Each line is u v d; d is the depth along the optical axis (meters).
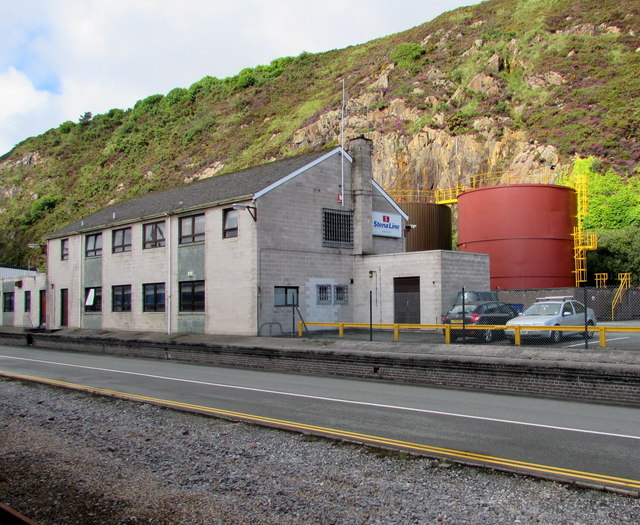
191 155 103.44
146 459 8.63
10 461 8.67
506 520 5.95
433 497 6.65
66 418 11.74
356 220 30.30
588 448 8.89
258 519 6.14
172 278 30.45
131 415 11.85
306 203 28.33
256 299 26.00
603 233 50.47
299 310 27.30
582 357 14.70
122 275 33.94
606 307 34.56
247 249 26.48
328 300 28.89
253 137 99.44
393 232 32.31
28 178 117.88
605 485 6.90
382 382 16.98
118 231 34.69
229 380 17.52
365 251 30.08
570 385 13.80
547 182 61.28
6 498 7.02
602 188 56.81
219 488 7.20
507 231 38.41
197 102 129.38
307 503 6.57
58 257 39.66
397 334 21.08
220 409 12.52
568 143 64.81
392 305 28.36
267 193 26.69
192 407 12.70
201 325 28.72
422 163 73.44
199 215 29.33
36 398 14.17
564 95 74.56
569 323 20.88
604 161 61.12
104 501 6.84
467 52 91.00
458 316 22.34
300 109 101.69
